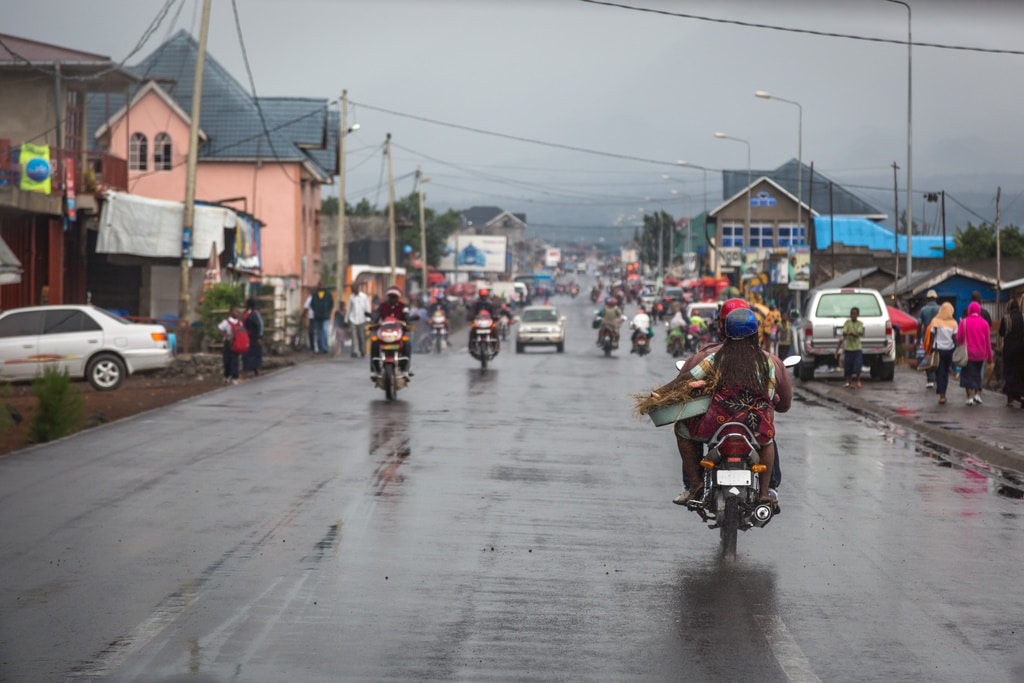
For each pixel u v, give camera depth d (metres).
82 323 26.53
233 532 10.68
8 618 7.76
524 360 42.19
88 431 18.31
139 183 56.19
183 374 30.75
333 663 6.86
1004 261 54.69
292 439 17.50
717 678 6.71
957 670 6.99
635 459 16.00
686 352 48.28
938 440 19.31
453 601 8.37
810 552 10.31
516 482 13.84
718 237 106.44
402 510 11.89
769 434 9.74
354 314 43.19
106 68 37.69
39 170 32.62
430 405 23.09
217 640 7.29
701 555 10.08
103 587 8.60
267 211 57.72
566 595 8.61
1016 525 11.80
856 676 6.81
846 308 31.88
